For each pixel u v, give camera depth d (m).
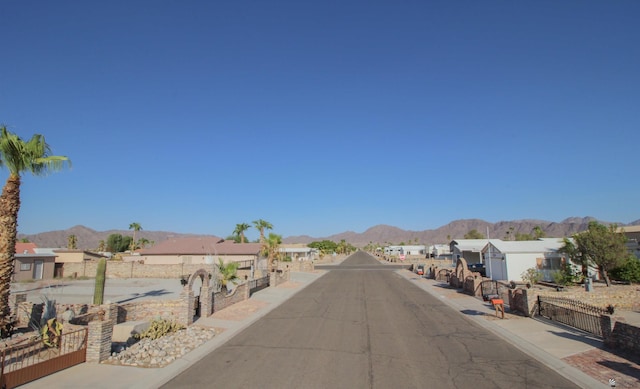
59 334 12.38
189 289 16.64
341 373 9.73
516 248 36.09
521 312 17.62
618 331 11.25
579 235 27.36
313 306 21.30
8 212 14.97
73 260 46.84
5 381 8.84
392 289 29.78
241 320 17.33
